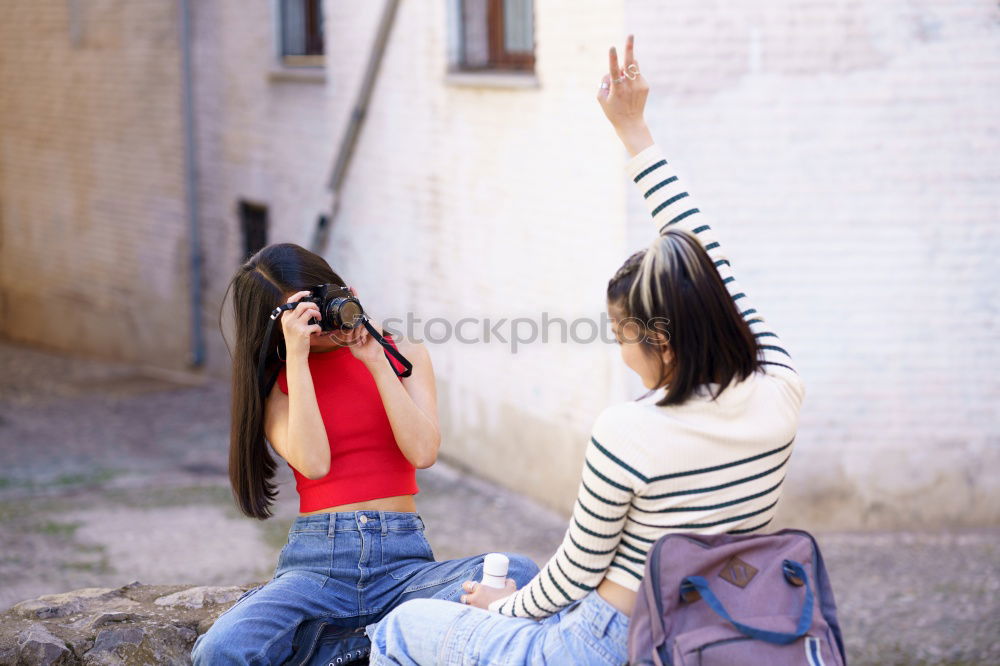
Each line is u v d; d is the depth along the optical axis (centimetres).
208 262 1334
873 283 713
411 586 286
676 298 209
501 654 232
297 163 1134
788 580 212
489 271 863
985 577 638
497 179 837
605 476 213
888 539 711
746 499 215
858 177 702
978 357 721
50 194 1616
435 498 852
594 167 729
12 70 1650
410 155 949
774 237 706
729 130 693
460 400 930
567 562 222
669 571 207
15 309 1744
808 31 685
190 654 316
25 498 861
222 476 933
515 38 843
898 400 723
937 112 697
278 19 1151
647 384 224
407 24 930
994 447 728
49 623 329
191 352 1369
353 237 1059
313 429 272
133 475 937
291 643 274
